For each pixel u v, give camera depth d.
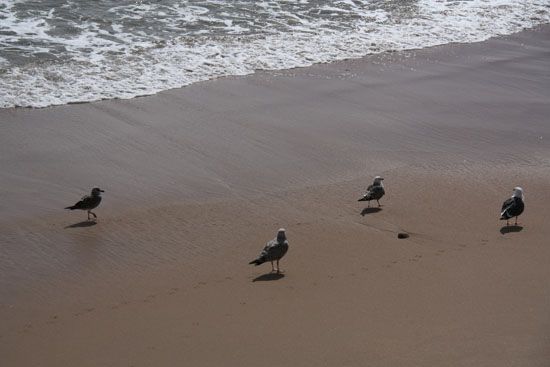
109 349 10.09
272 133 18.11
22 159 16.44
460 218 14.07
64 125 18.16
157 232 13.78
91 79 20.88
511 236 13.26
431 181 15.76
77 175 15.89
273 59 23.06
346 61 23.27
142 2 27.16
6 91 19.78
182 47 23.53
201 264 12.65
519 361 9.36
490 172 16.22
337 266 12.33
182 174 16.06
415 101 20.38
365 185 15.64
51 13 25.53
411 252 12.74
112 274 12.38
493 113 19.73
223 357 9.74
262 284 11.83
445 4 29.14
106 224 14.05
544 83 22.12
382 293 11.33
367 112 19.55
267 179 15.91
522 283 11.48
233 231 13.82
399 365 9.38
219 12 26.75
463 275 11.82
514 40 25.92
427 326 10.29
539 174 16.16
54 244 13.32
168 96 20.09
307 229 13.77
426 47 24.81
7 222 13.97
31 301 11.59
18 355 10.07
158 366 9.61
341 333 10.21
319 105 19.89
